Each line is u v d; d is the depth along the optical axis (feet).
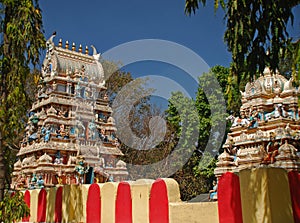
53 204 39.73
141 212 28.43
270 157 47.39
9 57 32.58
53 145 72.23
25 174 73.67
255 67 23.94
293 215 20.79
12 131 32.78
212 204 23.94
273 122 52.29
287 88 54.85
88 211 34.35
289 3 23.09
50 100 75.66
